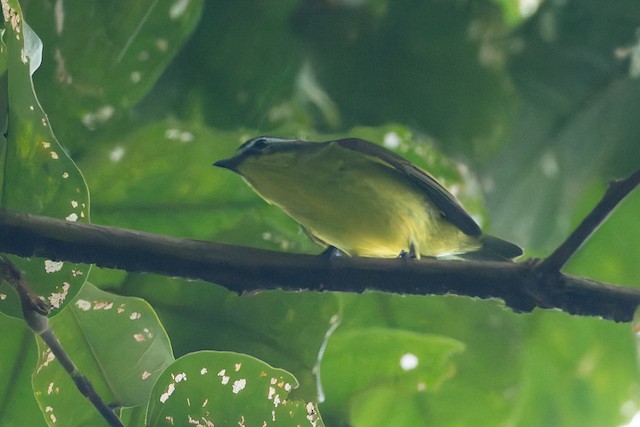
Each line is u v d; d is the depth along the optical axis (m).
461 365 8.96
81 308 6.12
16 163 5.56
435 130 9.12
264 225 7.51
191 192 7.34
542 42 9.23
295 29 9.13
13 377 6.43
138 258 5.80
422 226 8.15
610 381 10.10
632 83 9.22
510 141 9.19
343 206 7.75
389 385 8.45
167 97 8.88
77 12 6.97
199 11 7.12
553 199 9.27
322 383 8.42
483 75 9.10
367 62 9.16
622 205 9.66
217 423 5.77
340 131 9.12
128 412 6.25
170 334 7.32
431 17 9.12
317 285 6.14
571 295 6.15
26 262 5.67
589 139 9.26
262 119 9.03
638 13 9.20
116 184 7.18
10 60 5.41
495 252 8.58
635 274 9.72
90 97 7.05
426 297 8.87
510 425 8.98
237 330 7.34
